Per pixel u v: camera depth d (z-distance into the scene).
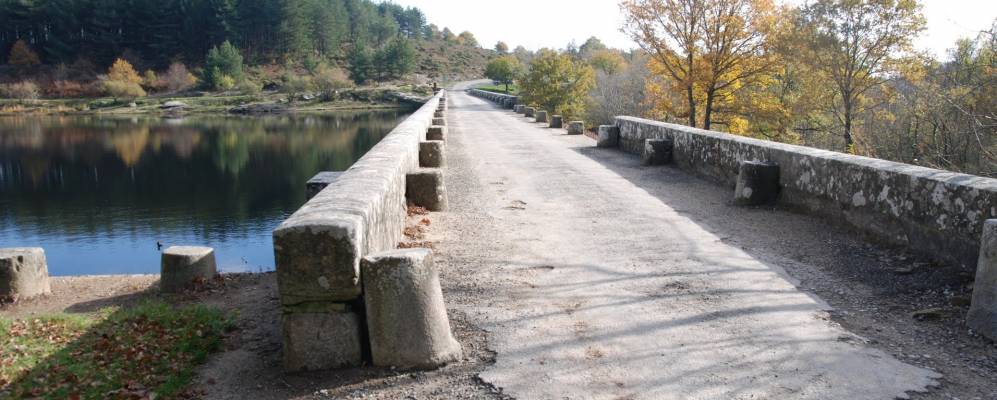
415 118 16.50
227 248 16.84
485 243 7.05
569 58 50.72
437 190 8.83
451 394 3.75
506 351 4.25
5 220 21.72
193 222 21.02
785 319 4.68
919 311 4.73
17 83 95.69
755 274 5.76
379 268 4.03
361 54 116.50
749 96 31.64
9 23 109.19
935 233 5.77
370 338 4.09
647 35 30.05
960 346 4.20
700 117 33.56
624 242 6.99
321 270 4.02
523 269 6.06
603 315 4.82
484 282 5.68
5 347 5.48
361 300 4.16
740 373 3.86
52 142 48.16
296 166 34.28
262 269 13.37
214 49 101.56
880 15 27.45
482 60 164.38
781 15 28.75
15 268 7.54
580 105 48.41
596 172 12.56
